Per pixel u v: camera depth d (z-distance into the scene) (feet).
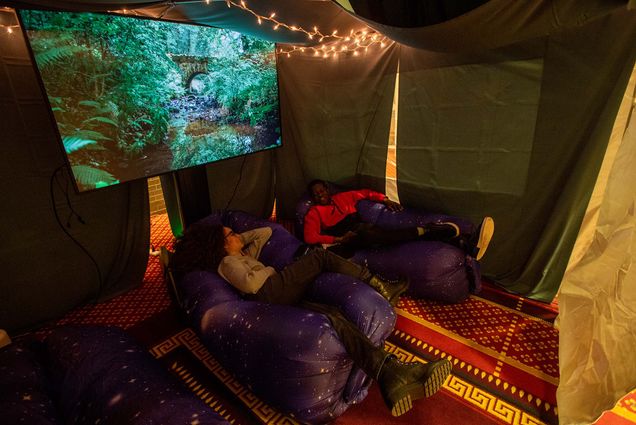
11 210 6.24
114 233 7.75
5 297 6.40
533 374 5.14
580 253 6.11
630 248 4.32
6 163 6.06
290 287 5.58
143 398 3.61
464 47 5.43
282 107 10.84
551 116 6.24
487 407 4.64
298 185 11.64
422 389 3.89
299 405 4.23
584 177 5.91
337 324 4.50
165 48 6.82
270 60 9.18
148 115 6.82
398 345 5.88
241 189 11.00
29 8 4.97
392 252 7.18
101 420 3.53
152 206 12.39
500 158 7.11
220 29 7.72
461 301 6.95
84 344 4.48
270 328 4.43
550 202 6.58
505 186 7.18
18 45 5.86
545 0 3.95
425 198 8.63
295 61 10.00
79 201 7.10
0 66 5.75
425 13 5.07
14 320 6.58
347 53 9.02
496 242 7.57
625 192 4.32
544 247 6.70
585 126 5.86
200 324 5.21
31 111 6.18
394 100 8.57
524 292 7.07
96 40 5.82
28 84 6.07
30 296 6.70
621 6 3.77
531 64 6.26
